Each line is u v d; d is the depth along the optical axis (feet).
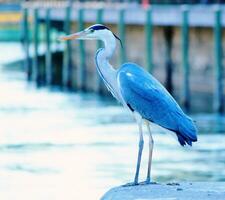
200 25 124.36
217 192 38.27
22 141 96.58
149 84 40.09
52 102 137.80
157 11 135.95
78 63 177.47
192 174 74.90
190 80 138.92
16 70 198.29
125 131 101.60
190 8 129.39
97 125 107.96
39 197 65.36
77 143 93.71
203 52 136.05
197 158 82.38
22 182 71.72
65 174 75.31
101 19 152.56
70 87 164.35
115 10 149.18
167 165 79.00
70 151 88.48
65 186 69.87
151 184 40.40
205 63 135.74
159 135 95.96
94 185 69.97
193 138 39.09
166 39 147.43
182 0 179.63
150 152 40.68
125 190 38.78
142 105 39.78
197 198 36.96
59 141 95.76
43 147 91.81
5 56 229.04
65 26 167.43
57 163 81.35
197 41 137.18
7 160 83.56
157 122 39.63
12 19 286.25
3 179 73.41
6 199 64.80
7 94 151.12
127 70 40.50
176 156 83.51
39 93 152.97
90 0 217.15
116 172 75.87
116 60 159.33
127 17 146.20
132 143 92.27
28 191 67.87
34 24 181.88
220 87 116.88
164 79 148.56
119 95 40.50
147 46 133.39
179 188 39.24
